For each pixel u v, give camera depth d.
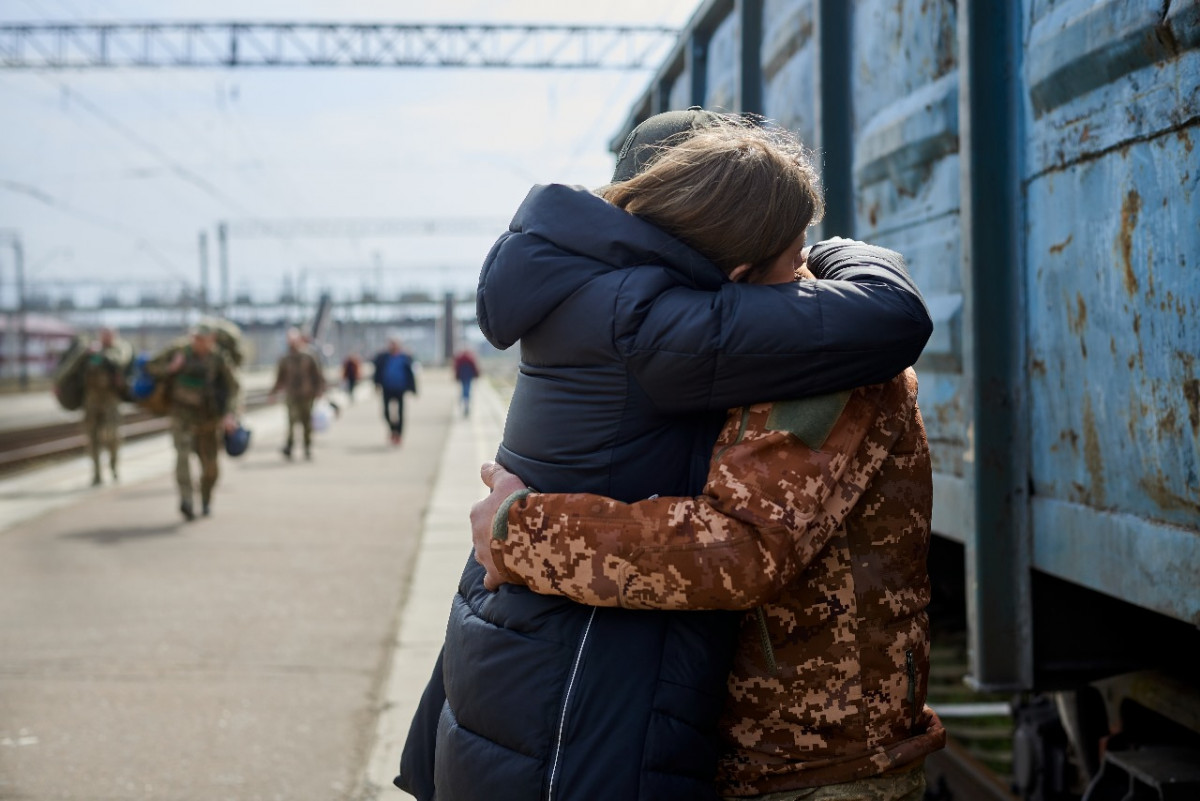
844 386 1.30
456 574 6.70
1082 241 2.04
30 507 9.95
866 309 1.28
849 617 1.36
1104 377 1.98
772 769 1.37
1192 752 2.33
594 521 1.29
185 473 9.09
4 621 5.62
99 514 9.52
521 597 1.36
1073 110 2.05
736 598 1.25
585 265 1.33
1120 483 1.95
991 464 2.34
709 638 1.33
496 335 1.38
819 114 3.26
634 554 1.27
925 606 1.43
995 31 2.33
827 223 3.28
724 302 1.28
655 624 1.32
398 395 17.55
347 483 12.01
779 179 1.36
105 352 11.77
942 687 4.77
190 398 9.09
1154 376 1.82
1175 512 1.80
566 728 1.29
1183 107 1.72
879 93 3.02
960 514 2.60
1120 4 1.85
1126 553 1.92
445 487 11.30
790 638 1.37
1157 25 1.75
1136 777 2.26
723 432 1.35
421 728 1.57
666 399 1.31
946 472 2.71
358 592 6.29
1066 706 2.88
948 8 2.56
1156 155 1.80
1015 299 2.30
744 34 4.04
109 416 11.77
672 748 1.28
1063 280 2.11
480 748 1.34
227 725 4.05
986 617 2.34
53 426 25.39
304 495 10.90
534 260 1.33
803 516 1.27
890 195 2.98
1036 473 2.26
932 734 1.42
